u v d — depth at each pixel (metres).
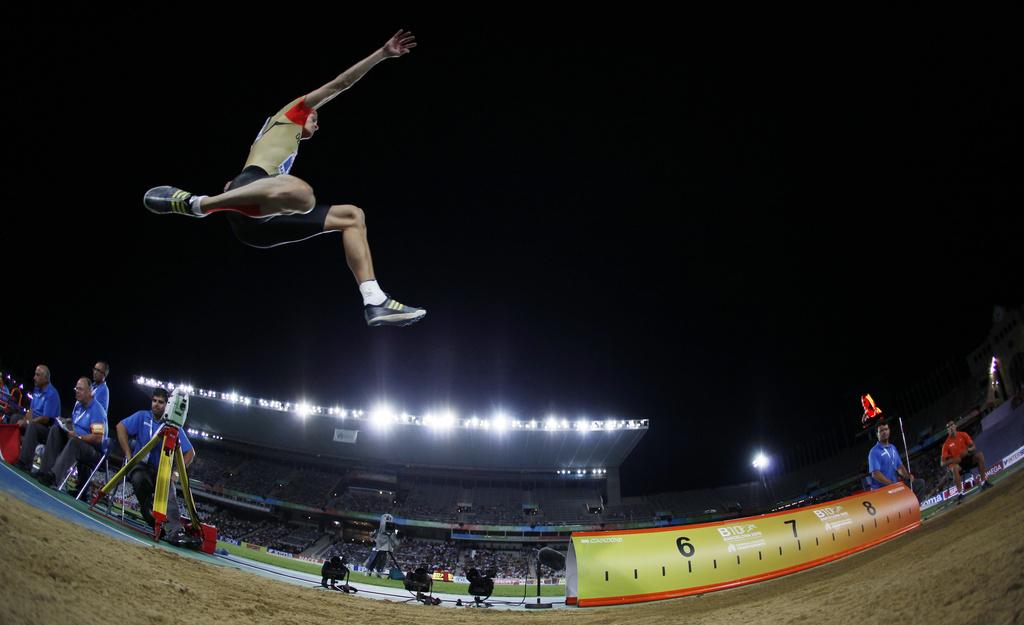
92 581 3.10
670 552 7.82
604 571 7.52
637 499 54.47
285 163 4.75
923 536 6.55
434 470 55.34
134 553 4.78
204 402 49.88
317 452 54.59
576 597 7.49
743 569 8.05
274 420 51.28
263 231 4.57
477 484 55.59
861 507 9.56
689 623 3.71
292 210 4.38
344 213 4.66
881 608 2.73
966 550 3.20
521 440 52.03
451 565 42.16
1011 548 2.66
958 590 2.50
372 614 5.38
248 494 49.25
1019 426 19.70
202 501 49.56
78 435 8.76
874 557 6.26
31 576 2.66
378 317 4.43
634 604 7.48
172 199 4.37
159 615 3.00
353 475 54.00
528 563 43.28
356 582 21.17
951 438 12.24
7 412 12.41
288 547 43.06
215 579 5.06
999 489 7.97
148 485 8.30
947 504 13.30
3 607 2.10
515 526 48.44
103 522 6.93
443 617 5.84
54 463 8.54
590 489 55.72
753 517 8.66
